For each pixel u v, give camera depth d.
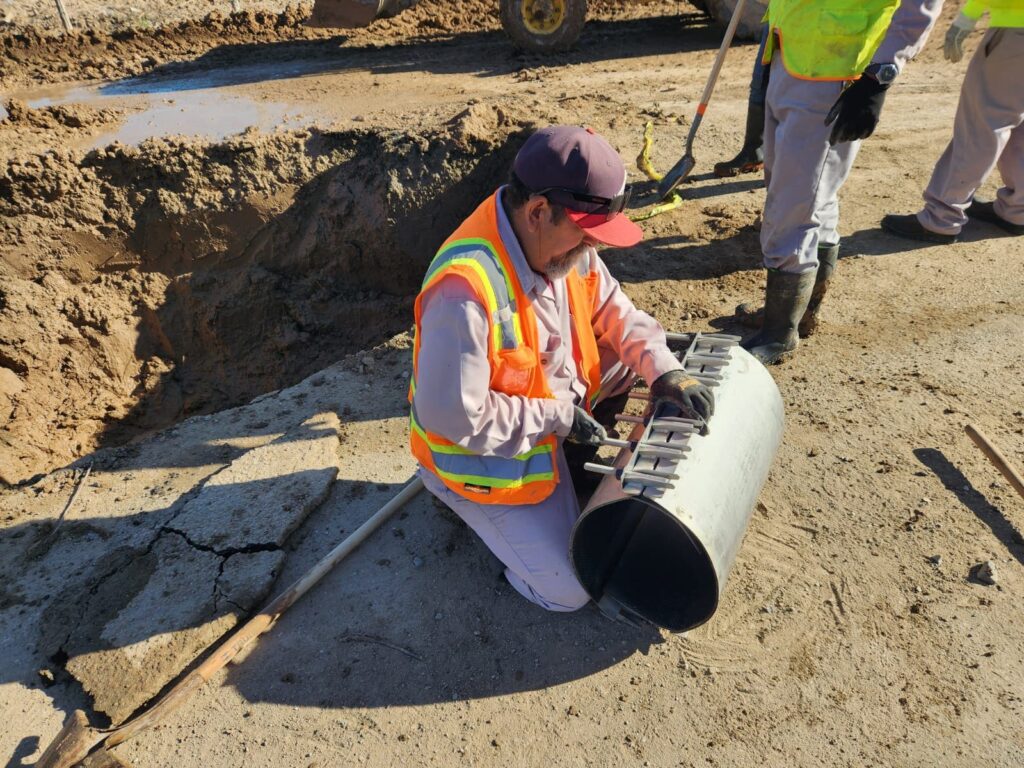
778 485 3.29
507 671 2.64
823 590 2.84
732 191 5.85
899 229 5.15
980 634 2.67
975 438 3.32
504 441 2.40
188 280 5.84
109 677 2.60
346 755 2.42
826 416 3.64
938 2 3.09
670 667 2.63
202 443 3.71
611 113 7.21
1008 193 5.04
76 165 5.72
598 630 2.76
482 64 8.98
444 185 5.84
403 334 4.41
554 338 2.53
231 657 2.67
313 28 10.45
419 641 2.74
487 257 2.27
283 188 5.89
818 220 3.69
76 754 2.34
